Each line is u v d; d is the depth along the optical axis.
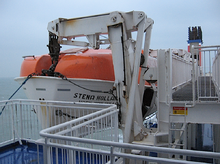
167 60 5.22
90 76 6.91
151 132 6.01
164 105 5.36
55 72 6.65
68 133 2.95
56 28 6.38
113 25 5.61
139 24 5.51
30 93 7.00
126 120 5.64
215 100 4.98
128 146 2.12
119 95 5.84
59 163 4.43
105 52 7.61
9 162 4.49
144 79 6.11
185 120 5.01
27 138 5.55
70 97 6.75
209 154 1.86
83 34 6.16
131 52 5.85
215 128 8.27
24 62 7.73
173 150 1.97
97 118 3.65
